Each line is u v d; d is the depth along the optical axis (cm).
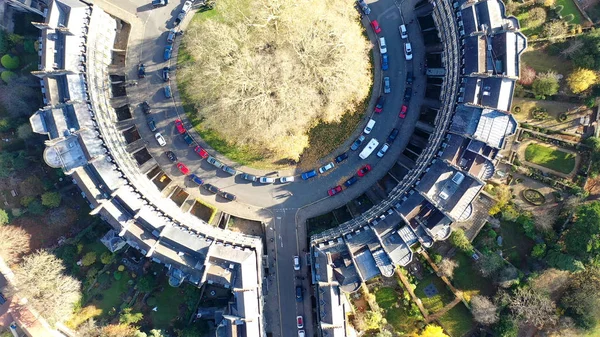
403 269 10206
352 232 9362
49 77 9238
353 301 10319
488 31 8906
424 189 8956
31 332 10262
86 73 9400
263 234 10588
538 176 10069
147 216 9194
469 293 10106
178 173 10612
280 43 9438
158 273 10481
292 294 10512
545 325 9831
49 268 9844
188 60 10575
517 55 8900
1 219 10162
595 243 9031
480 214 10094
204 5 10569
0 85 10512
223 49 9212
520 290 9669
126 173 9394
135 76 10594
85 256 10256
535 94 9944
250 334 8994
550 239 9906
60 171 10381
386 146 10412
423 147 10444
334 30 9269
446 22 9531
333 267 9056
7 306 10262
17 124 10388
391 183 10562
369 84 10125
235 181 10600
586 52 9462
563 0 9988
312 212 10581
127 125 10562
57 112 9212
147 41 10581
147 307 10488
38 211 10262
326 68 9181
